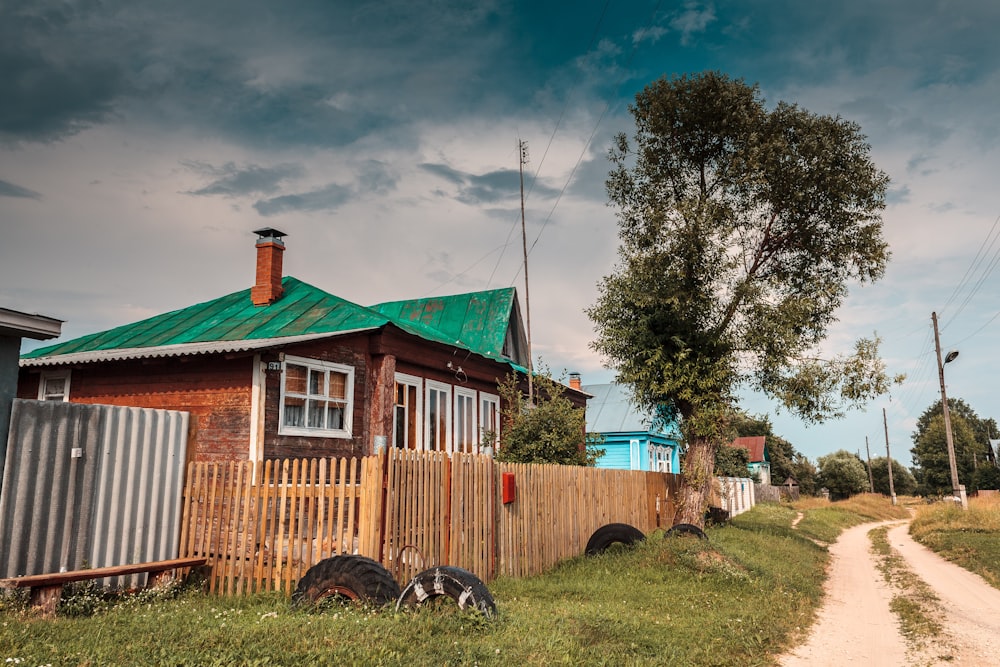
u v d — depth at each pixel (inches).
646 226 745.0
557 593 403.2
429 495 380.8
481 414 797.2
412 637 238.4
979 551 723.4
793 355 721.6
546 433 696.4
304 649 215.0
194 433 394.0
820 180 746.2
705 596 411.8
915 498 2923.2
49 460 321.4
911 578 589.0
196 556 372.2
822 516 1428.4
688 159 787.4
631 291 725.3
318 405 549.0
